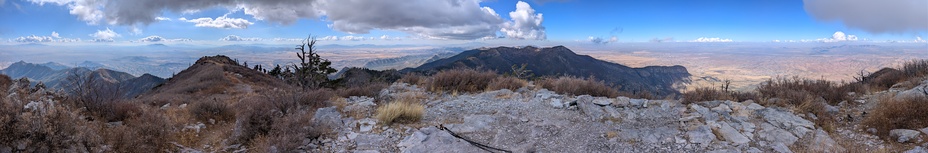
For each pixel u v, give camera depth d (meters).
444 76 12.27
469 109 9.01
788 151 5.46
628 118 7.68
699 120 7.16
